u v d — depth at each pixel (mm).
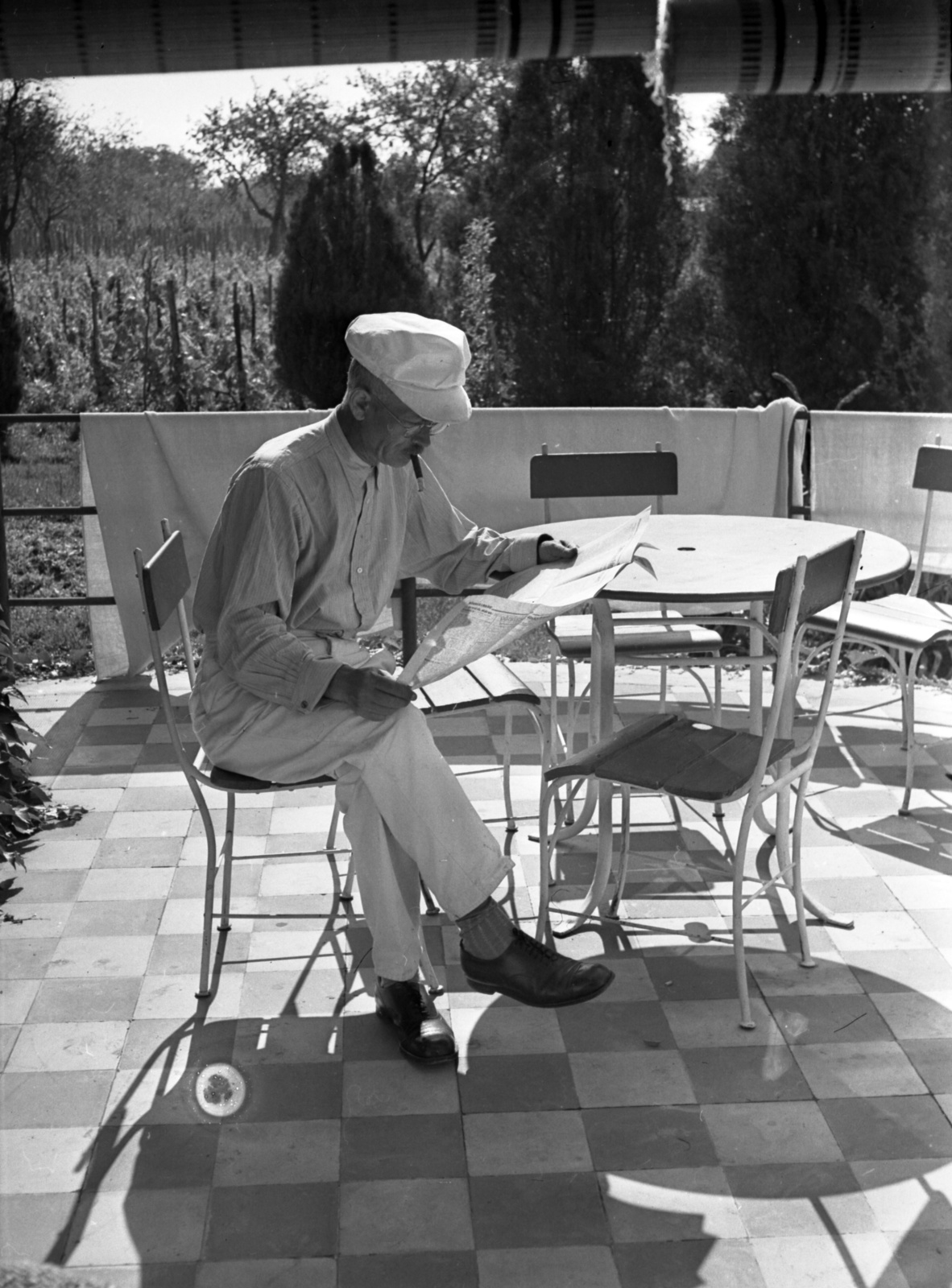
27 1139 2482
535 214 8469
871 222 8008
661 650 3865
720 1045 2797
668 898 3490
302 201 8633
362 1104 2594
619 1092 2627
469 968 2727
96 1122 2533
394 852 2822
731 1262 2152
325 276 8586
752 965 3133
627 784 2900
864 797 4137
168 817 4023
